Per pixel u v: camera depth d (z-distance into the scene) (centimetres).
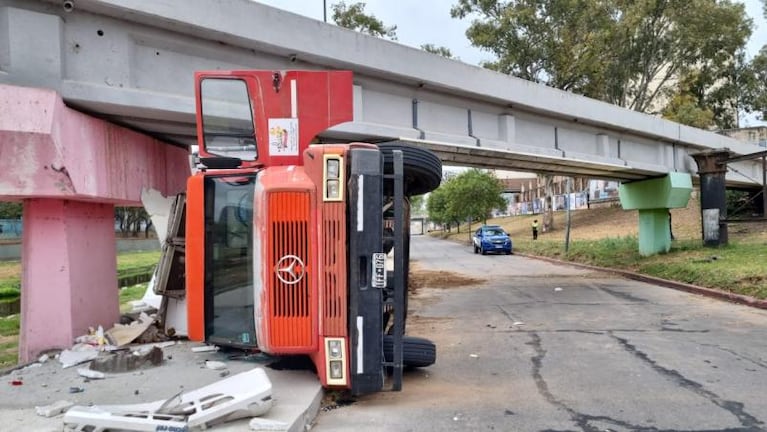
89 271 816
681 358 769
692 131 2073
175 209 874
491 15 3809
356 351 551
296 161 636
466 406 577
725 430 499
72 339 761
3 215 5009
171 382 605
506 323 1088
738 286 1333
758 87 4431
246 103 641
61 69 702
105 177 787
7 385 598
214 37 823
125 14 736
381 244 555
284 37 884
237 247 597
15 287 1992
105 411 467
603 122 1628
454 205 5019
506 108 1382
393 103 1140
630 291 1526
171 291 858
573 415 546
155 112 775
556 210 5678
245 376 525
